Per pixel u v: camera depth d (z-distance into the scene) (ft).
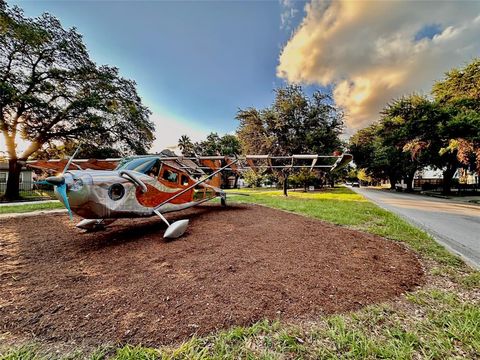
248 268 10.07
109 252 12.39
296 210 26.89
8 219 22.53
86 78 57.31
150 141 72.59
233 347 5.41
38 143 56.29
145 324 6.28
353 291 8.20
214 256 11.44
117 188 14.24
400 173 102.83
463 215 28.30
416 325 6.25
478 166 50.14
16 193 55.57
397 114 70.28
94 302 7.41
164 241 14.10
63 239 15.03
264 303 7.33
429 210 32.96
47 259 11.49
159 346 5.45
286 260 11.03
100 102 56.49
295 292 8.05
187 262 10.74
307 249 12.66
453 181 100.99
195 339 5.62
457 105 56.18
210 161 26.96
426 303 7.47
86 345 5.50
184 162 22.00
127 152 69.00
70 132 57.26
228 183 143.95
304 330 6.07
